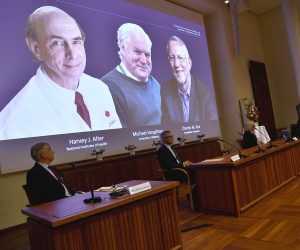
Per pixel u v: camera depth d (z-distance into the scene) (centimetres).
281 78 955
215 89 806
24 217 375
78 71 448
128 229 201
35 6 411
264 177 368
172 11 656
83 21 469
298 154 467
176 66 637
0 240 332
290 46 851
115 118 489
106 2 512
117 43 518
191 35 698
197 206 353
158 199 222
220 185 323
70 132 422
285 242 232
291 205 325
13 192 369
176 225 229
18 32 388
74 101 436
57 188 269
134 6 565
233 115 779
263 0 880
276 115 967
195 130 657
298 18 848
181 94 638
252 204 334
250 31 937
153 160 511
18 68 382
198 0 711
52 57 420
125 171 464
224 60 789
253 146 494
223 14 796
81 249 178
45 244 179
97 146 453
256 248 229
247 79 855
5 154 359
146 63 567
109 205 187
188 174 353
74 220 172
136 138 518
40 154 273
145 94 554
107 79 489
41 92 400
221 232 273
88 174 414
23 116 378
